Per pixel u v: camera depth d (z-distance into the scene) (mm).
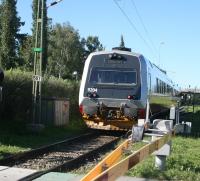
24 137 18078
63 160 13703
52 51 85688
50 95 27438
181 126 11852
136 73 21219
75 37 87750
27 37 71000
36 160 13383
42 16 20578
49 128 21750
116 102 21078
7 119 22906
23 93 23250
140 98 21047
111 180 5621
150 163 11336
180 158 12680
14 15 68000
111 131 22984
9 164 12406
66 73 84875
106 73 21422
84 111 21422
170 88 36156
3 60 66688
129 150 9133
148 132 10609
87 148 16766
